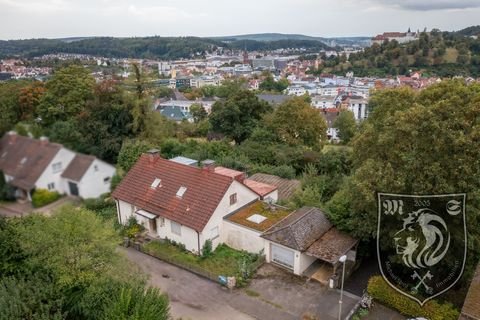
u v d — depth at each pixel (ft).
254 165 121.49
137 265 65.31
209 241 74.28
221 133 173.78
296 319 57.98
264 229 74.02
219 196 76.33
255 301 62.23
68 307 46.50
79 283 47.24
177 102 380.99
